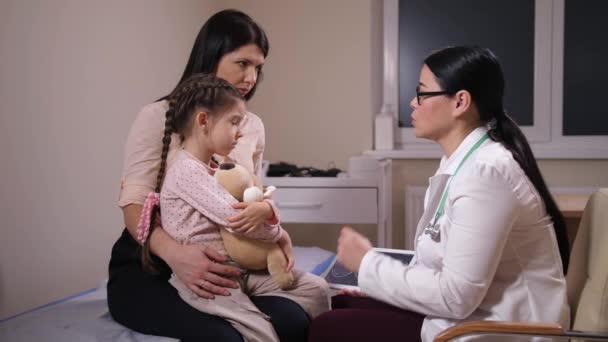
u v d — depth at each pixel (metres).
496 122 1.16
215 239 1.25
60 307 1.47
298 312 1.25
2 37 1.58
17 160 1.66
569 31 2.91
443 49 1.21
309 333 1.22
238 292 1.22
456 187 1.06
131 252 1.41
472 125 1.19
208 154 1.31
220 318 1.19
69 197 1.90
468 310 1.03
